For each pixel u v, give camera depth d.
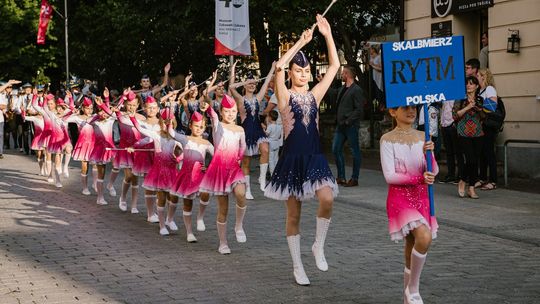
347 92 14.05
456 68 6.20
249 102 12.95
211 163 8.68
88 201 13.03
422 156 5.99
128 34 24.92
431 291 6.72
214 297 6.65
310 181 7.02
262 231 9.93
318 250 7.19
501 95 15.33
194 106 15.05
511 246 8.68
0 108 21.39
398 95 6.04
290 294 6.73
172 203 10.01
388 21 24.91
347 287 6.95
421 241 5.80
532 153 14.49
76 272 7.71
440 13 17.05
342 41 24.62
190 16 22.42
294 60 7.23
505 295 6.57
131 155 11.62
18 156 22.34
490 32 15.57
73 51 31.45
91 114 13.76
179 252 8.70
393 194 6.00
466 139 12.12
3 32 33.75
